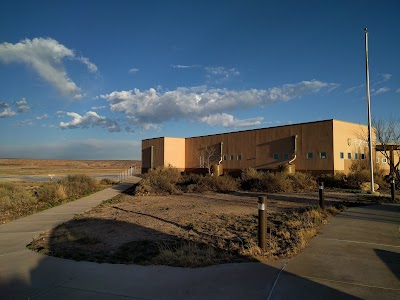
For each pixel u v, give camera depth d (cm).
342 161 2759
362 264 627
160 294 502
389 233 898
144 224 1112
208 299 480
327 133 2728
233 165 3641
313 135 2831
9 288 533
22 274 601
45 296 499
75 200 1941
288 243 787
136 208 1561
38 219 1262
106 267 637
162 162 4506
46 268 635
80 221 1205
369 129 2116
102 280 566
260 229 727
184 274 589
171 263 654
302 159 2902
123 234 956
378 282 536
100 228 1058
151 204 1720
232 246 772
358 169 2733
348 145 2839
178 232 971
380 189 2397
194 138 4409
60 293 511
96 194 2331
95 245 827
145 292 511
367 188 2288
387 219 1120
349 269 598
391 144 2784
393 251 719
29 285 545
